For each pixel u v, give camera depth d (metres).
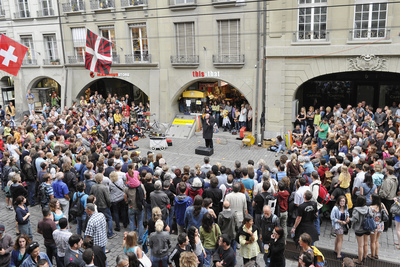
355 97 19.78
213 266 7.07
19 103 27.42
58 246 6.83
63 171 9.69
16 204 8.31
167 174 8.91
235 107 20.92
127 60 22.78
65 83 25.16
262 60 18.31
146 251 8.48
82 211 8.34
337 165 10.12
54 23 24.75
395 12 15.50
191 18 20.08
